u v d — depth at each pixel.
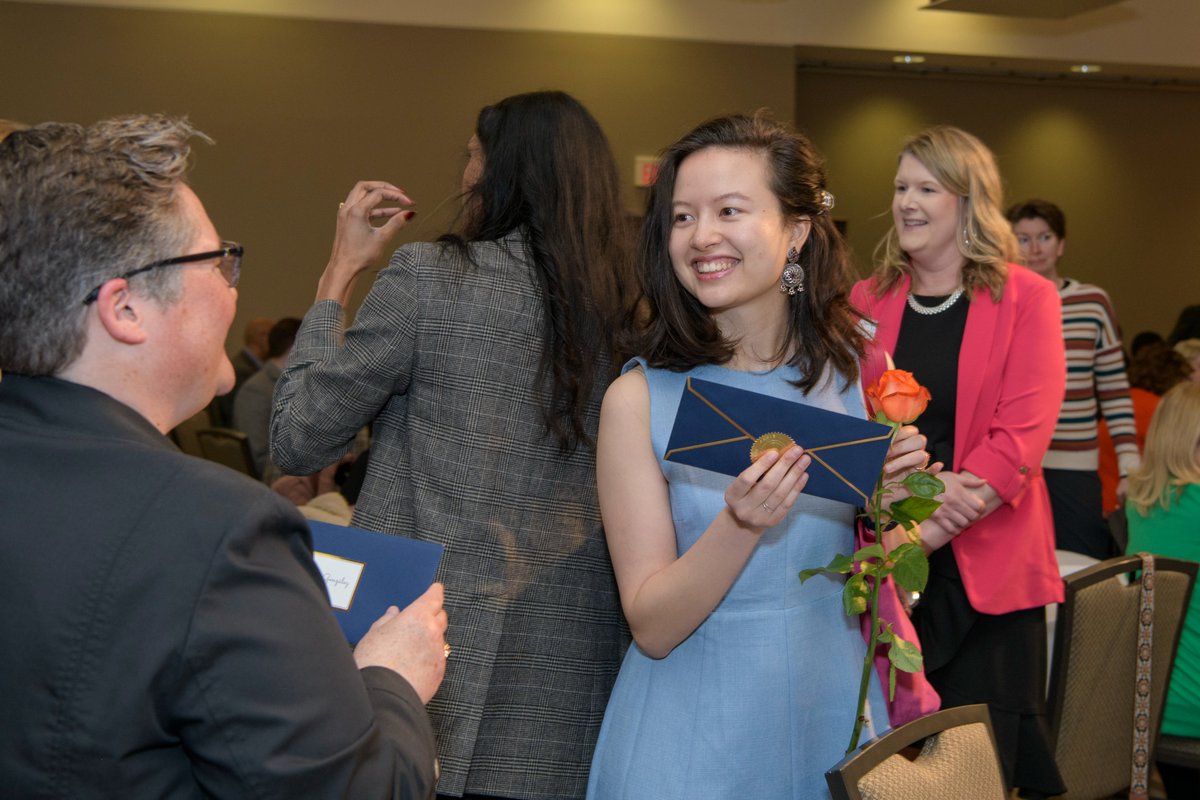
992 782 1.52
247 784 0.91
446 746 1.70
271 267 7.62
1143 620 2.52
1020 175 9.38
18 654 0.92
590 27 7.66
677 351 1.55
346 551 1.39
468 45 7.61
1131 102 9.45
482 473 1.74
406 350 1.73
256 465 5.61
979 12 7.37
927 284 2.66
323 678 0.96
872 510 1.42
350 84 7.58
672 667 1.53
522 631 1.76
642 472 1.52
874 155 9.12
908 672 1.57
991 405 2.53
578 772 1.80
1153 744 2.65
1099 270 9.56
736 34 7.75
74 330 1.00
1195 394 2.99
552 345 1.76
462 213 1.93
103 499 0.95
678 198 1.52
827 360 1.63
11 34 7.36
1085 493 3.87
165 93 7.49
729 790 1.48
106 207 1.00
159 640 0.91
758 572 1.52
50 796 0.91
